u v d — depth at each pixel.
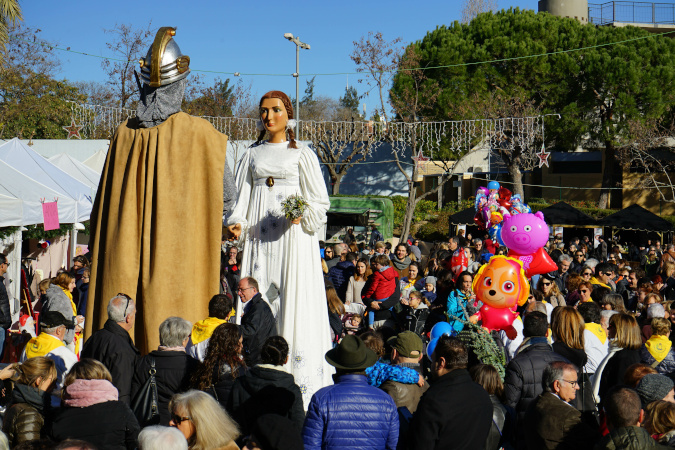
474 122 31.19
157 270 5.78
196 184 5.95
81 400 4.07
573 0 47.97
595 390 6.06
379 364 5.02
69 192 12.12
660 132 37.75
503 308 7.25
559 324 5.97
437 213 39.38
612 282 11.12
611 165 39.72
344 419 4.04
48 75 39.03
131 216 5.91
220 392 4.62
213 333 4.71
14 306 10.71
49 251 14.89
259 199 6.38
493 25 36.78
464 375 4.19
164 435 3.21
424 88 35.09
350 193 41.06
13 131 38.66
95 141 30.44
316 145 33.47
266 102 6.32
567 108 35.53
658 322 6.45
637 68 35.78
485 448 4.50
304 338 6.16
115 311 5.04
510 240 8.93
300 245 6.25
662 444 4.05
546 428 4.21
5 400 4.94
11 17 15.17
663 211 40.53
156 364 4.74
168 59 5.95
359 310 10.30
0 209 9.58
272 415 3.62
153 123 6.04
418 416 4.04
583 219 25.55
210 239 5.98
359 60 33.62
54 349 5.77
